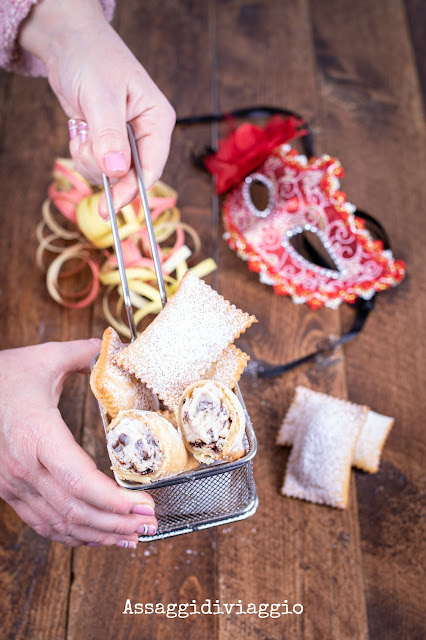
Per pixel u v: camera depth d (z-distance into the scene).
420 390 0.69
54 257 0.75
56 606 0.61
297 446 0.65
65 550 0.63
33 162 0.81
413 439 0.67
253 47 0.88
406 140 0.82
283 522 0.64
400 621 0.61
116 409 0.49
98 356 0.53
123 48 0.61
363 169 0.80
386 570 0.62
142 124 0.61
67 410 0.68
